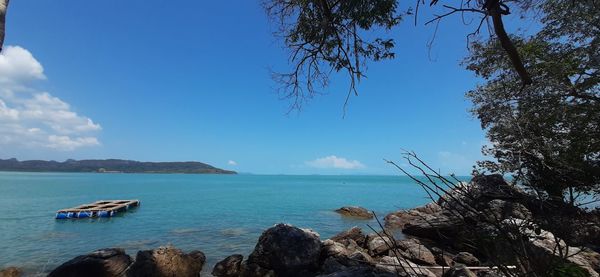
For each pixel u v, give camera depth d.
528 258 3.43
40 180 131.00
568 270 3.65
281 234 14.89
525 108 17.58
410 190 87.12
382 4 8.53
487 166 17.00
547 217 3.91
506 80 19.00
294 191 80.38
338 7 9.42
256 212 36.44
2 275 13.88
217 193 69.25
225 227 26.39
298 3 10.01
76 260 12.41
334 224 28.70
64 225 26.78
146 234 23.44
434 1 5.10
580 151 16.42
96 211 31.44
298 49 10.59
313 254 14.41
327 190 86.69
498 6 4.70
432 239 19.00
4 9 5.50
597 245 12.14
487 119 17.98
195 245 20.12
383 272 6.84
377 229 25.25
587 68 16.83
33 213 33.34
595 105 16.75
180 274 13.29
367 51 9.70
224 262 14.47
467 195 3.62
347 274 6.67
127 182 121.19
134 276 12.48
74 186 88.44
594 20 15.83
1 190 67.81
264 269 14.32
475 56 19.69
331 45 10.16
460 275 7.18
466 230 3.71
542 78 17.64
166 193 67.12
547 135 16.83
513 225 3.74
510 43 4.73
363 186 114.94
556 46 17.72
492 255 3.60
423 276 4.66
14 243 20.16
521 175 4.69
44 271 14.88
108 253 12.94
